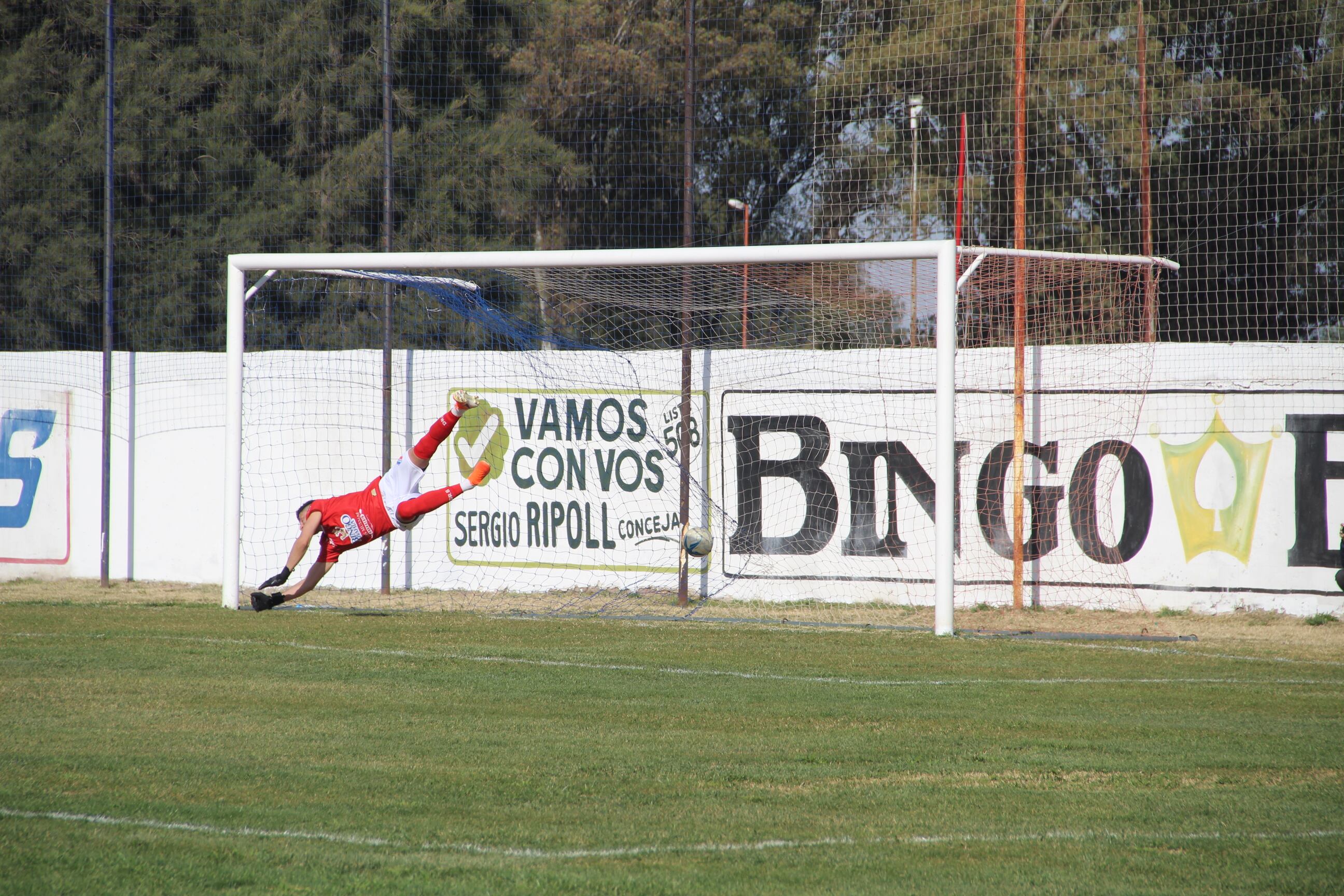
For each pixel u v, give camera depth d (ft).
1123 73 258.78
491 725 85.40
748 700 95.40
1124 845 59.47
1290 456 145.69
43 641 120.67
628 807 65.57
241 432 151.64
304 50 283.79
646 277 160.86
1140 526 151.23
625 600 160.66
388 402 165.68
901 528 158.10
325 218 275.59
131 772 71.41
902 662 114.01
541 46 311.68
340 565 170.09
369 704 92.27
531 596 164.14
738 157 330.34
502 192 285.02
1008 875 54.90
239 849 57.47
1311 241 249.14
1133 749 79.46
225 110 284.82
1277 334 225.76
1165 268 166.20
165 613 143.33
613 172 319.47
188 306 278.05
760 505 162.61
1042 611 151.64
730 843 59.52
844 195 305.73
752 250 136.77
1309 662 115.34
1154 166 258.78
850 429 159.84
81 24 282.77
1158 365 150.71
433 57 294.87
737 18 316.40
